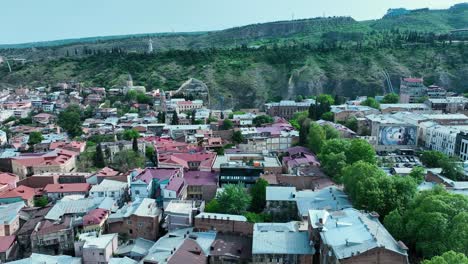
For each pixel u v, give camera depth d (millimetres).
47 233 121688
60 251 123250
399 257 82812
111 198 144000
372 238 87438
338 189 141625
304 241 103062
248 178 163625
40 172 182625
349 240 88750
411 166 185250
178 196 143625
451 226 93000
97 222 125125
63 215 133625
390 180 119062
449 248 90250
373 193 115375
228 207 133125
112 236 119500
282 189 139500
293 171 172000
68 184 160500
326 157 167250
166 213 130000
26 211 144250
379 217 113875
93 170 190000
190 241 114688
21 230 128625
